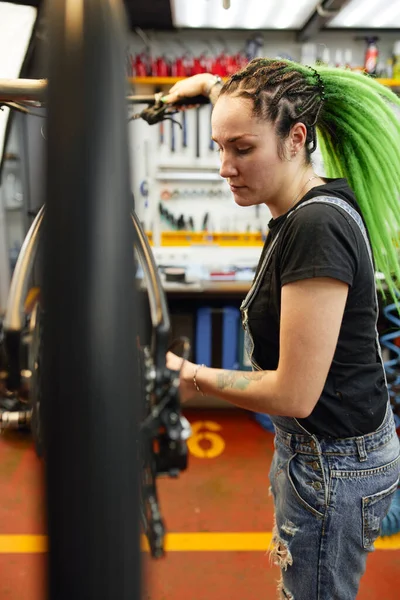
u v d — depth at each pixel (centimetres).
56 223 23
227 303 297
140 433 29
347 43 333
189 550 186
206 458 250
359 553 90
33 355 37
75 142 23
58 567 25
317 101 81
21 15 89
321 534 87
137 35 327
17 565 176
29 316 38
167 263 335
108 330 24
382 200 99
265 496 219
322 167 108
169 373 36
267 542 191
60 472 25
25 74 102
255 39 323
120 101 24
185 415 298
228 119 76
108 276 24
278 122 76
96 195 23
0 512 204
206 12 286
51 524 25
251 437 273
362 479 86
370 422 85
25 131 298
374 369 85
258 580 173
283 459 92
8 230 355
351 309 79
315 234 72
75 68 23
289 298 74
